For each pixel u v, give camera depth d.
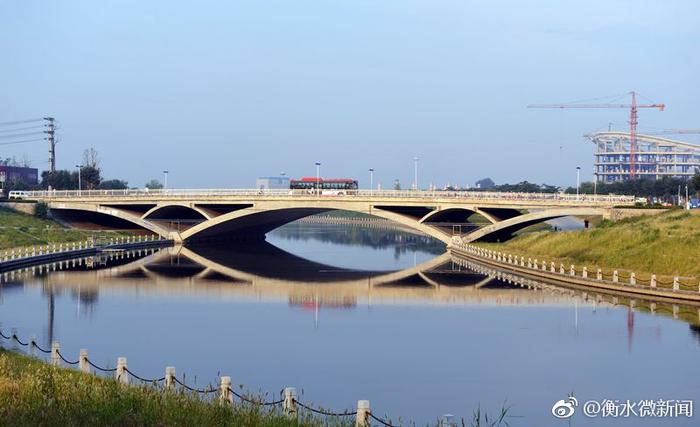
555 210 118.06
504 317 65.50
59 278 91.81
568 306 70.12
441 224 140.12
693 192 196.38
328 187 165.00
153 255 126.81
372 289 86.31
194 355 51.34
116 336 57.41
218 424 27.36
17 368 37.94
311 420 29.59
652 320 61.75
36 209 144.88
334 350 53.34
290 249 153.75
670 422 37.12
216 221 141.25
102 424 26.78
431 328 61.47
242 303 75.31
